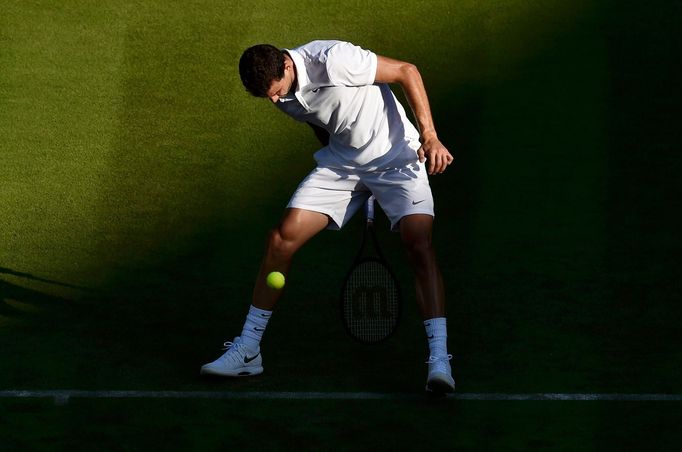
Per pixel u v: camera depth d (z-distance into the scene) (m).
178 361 20.17
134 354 20.39
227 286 23.48
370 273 19.48
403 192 19.12
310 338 21.33
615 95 30.86
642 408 18.39
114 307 22.38
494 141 29.19
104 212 26.33
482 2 34.12
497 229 25.95
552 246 25.22
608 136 29.42
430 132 18.30
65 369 19.64
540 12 33.84
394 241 25.64
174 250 24.92
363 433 17.45
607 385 19.28
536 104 30.52
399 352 20.75
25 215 26.06
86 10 33.47
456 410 18.28
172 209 26.53
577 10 34.03
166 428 17.55
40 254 24.48
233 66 31.58
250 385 19.20
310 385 19.22
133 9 33.56
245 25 32.94
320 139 19.83
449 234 25.75
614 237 25.56
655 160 28.59
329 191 19.34
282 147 28.94
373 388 19.14
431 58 32.03
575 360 20.31
